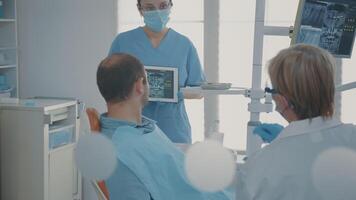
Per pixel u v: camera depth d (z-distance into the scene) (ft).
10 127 10.99
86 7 12.48
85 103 12.78
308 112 3.95
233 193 5.01
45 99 12.39
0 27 12.77
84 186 12.68
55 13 12.77
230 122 11.71
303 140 3.92
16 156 11.03
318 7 6.07
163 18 8.59
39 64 13.08
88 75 12.69
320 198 3.81
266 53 10.73
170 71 7.70
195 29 11.71
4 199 11.25
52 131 11.27
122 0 12.19
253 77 6.53
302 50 3.96
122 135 4.80
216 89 7.06
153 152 4.82
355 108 10.55
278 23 10.81
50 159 11.16
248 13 11.27
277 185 3.86
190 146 5.56
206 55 11.64
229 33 11.46
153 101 7.99
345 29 6.20
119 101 4.91
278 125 5.19
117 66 4.84
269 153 3.99
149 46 8.83
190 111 12.00
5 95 12.43
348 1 6.08
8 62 12.66
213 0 11.45
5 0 12.58
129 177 4.50
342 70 10.36
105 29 12.39
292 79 3.88
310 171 3.82
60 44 12.83
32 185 11.02
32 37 13.05
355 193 3.81
